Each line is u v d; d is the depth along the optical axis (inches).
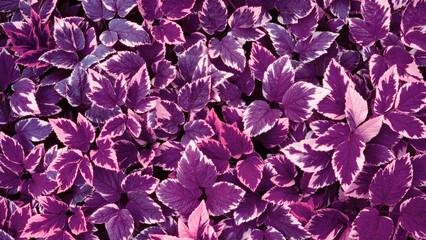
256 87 43.1
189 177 40.0
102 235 41.6
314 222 40.2
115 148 41.1
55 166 39.9
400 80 41.5
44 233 40.0
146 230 40.4
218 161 40.8
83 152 40.9
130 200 40.7
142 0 41.8
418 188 40.8
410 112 40.1
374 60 41.6
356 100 39.7
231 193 40.0
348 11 42.7
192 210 40.3
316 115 42.0
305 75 42.3
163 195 40.2
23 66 42.6
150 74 42.4
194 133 40.9
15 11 43.4
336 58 42.4
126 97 41.2
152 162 41.1
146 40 41.6
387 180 39.6
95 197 40.9
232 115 41.4
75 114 42.6
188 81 42.1
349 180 39.1
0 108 41.7
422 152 40.5
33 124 41.4
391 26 42.9
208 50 42.2
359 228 39.3
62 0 43.8
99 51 41.8
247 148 40.6
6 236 40.0
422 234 39.1
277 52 42.2
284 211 40.5
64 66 41.3
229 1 43.1
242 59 41.8
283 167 40.9
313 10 42.2
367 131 39.8
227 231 40.6
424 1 41.4
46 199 40.4
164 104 40.8
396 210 40.1
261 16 42.6
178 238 38.9
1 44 43.1
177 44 42.6
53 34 42.1
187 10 42.2
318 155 40.2
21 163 41.3
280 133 41.2
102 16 42.4
